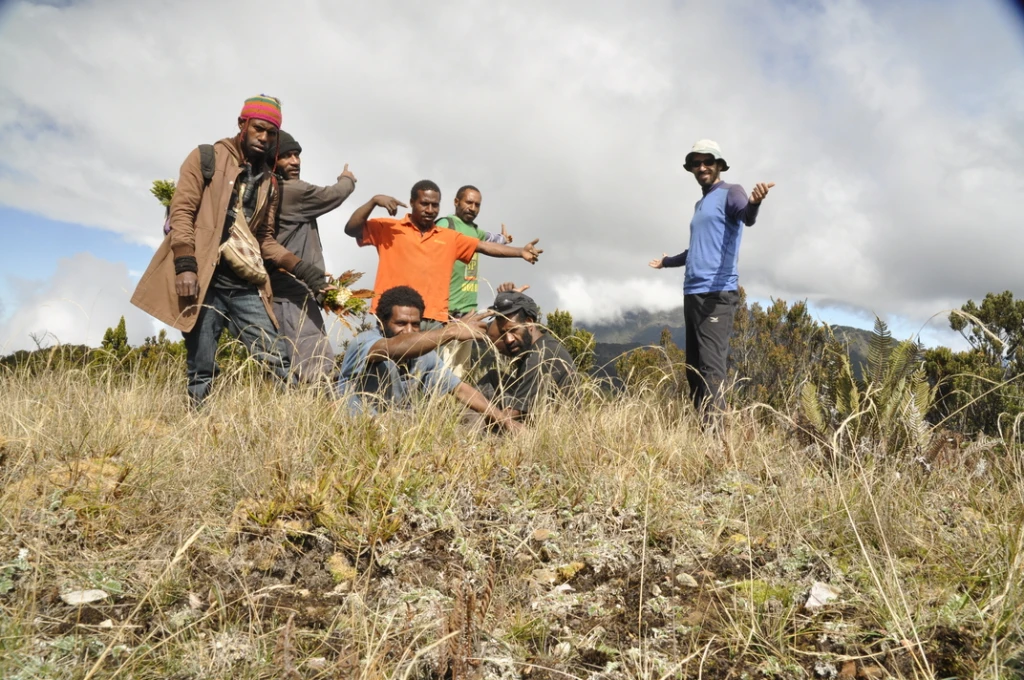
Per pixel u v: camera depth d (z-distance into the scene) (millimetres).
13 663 1729
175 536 2510
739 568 2629
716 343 5328
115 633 1955
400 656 1949
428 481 3105
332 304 5137
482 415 4227
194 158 4547
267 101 4730
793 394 4516
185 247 4422
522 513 3000
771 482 3311
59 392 4039
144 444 3182
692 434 4262
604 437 3861
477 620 1929
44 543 2309
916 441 3699
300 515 2729
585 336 5207
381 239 6020
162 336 5625
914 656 1862
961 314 2773
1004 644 1963
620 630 2188
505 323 4656
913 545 2705
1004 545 2469
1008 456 3348
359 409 3818
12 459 2918
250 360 4281
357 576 2432
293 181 5254
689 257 5590
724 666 1996
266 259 4914
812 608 2289
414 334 4133
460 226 6625
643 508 3051
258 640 1962
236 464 3021
